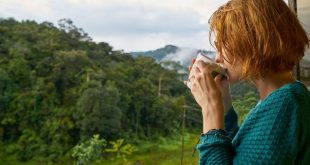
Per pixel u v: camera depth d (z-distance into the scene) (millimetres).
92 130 12664
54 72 14664
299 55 639
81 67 15602
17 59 14203
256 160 573
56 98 13852
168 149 12516
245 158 588
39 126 12992
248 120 614
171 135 13227
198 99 707
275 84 641
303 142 574
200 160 642
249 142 596
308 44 654
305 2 1428
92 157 10867
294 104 579
